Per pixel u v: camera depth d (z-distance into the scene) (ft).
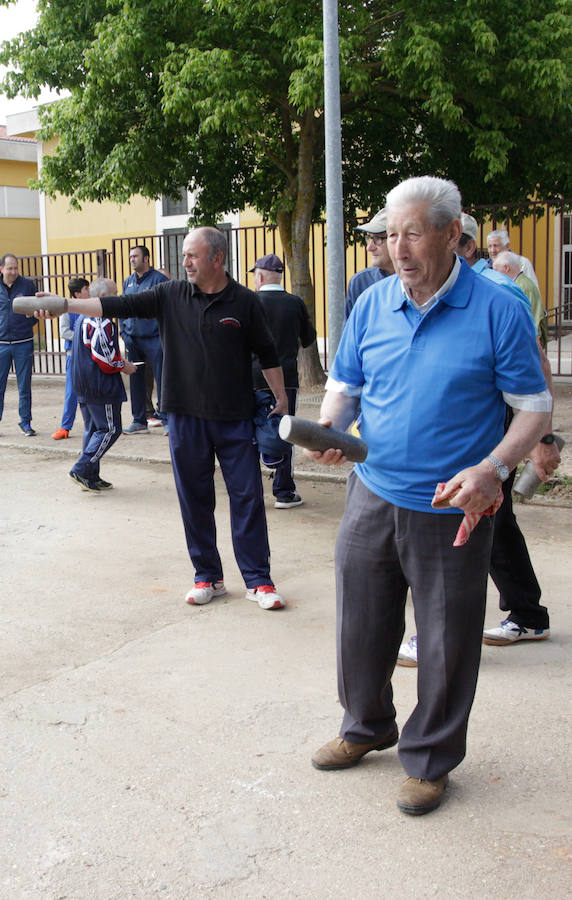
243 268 62.34
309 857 8.39
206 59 32.96
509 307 8.37
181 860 8.37
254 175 44.83
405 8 33.63
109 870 8.23
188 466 15.17
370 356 8.99
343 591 9.46
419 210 8.08
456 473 8.64
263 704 11.58
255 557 15.42
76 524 20.85
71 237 76.13
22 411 32.91
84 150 41.42
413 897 7.79
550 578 16.11
